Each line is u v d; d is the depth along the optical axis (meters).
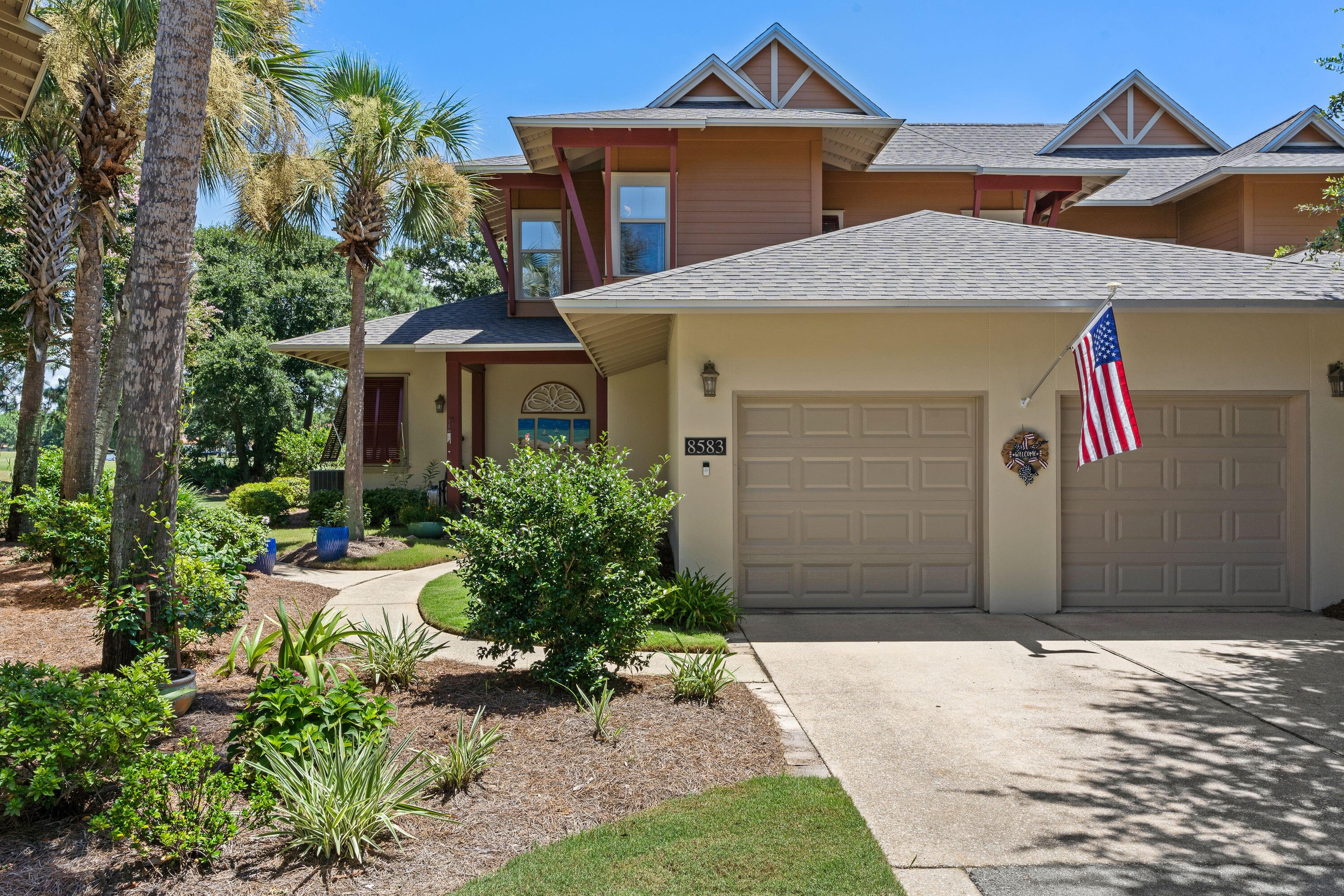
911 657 7.43
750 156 14.91
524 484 6.39
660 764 4.75
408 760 4.66
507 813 4.13
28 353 12.63
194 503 12.38
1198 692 6.37
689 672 6.09
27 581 9.35
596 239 17.16
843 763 4.93
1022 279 9.19
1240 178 15.63
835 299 8.57
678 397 9.44
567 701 5.82
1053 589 9.44
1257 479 9.66
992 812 4.27
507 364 16.64
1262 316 9.54
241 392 31.05
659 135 14.37
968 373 9.43
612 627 6.03
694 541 9.36
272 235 13.31
